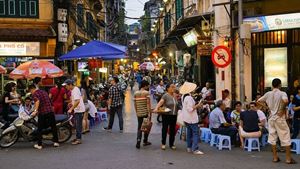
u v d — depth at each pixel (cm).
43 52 2144
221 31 1839
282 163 971
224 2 1731
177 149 1165
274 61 1658
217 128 1202
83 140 1338
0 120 1438
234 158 1033
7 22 2131
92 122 1731
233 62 1683
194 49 2653
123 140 1336
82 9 2912
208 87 1811
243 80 1437
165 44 3819
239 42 1522
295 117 1206
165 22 4225
